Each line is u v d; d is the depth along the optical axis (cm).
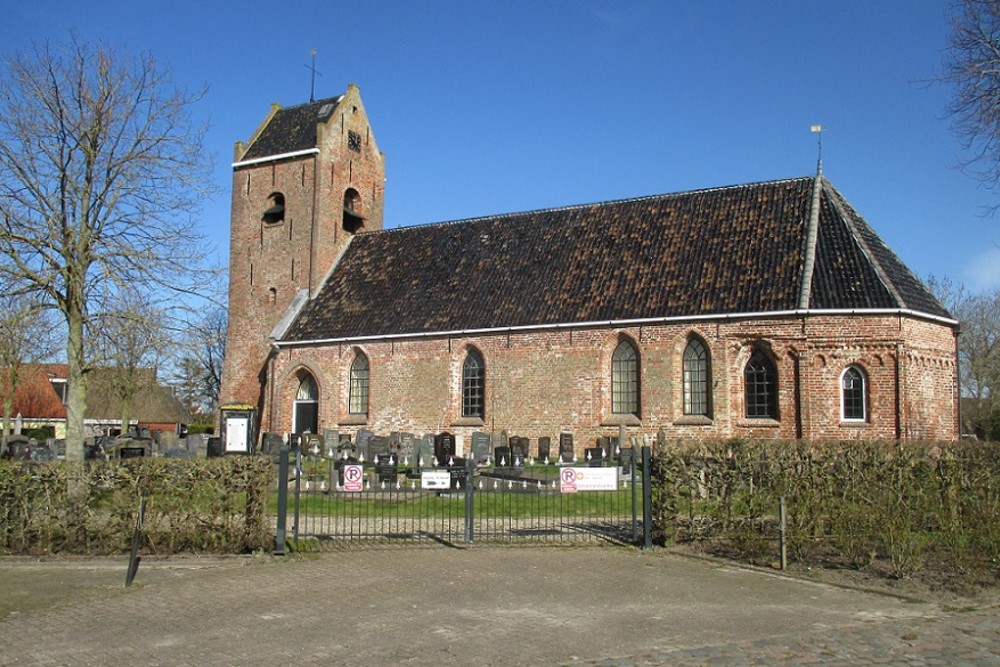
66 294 2250
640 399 3422
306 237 4578
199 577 1405
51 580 1388
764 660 934
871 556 1420
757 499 1619
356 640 1028
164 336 2295
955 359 3331
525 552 1623
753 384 3250
